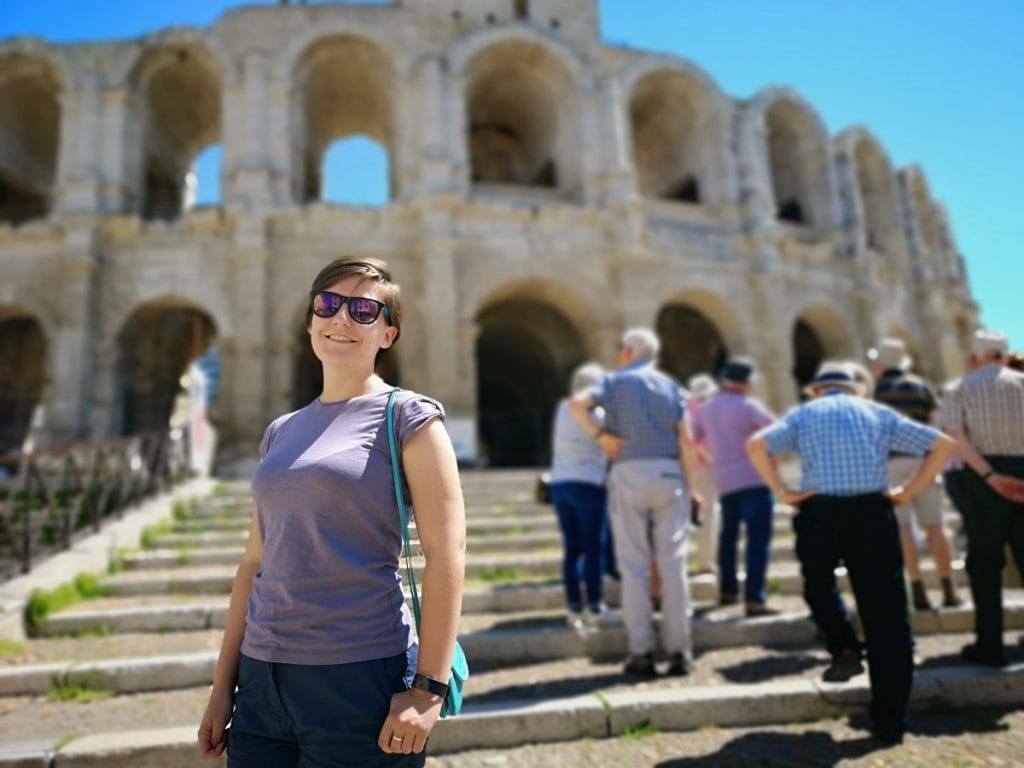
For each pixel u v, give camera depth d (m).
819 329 26.33
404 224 21.50
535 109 26.53
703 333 29.28
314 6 23.88
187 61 23.39
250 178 21.05
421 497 2.64
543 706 5.10
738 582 8.27
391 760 2.46
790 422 5.47
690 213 24.25
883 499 5.01
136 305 20.61
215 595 8.69
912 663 4.79
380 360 3.16
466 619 7.56
